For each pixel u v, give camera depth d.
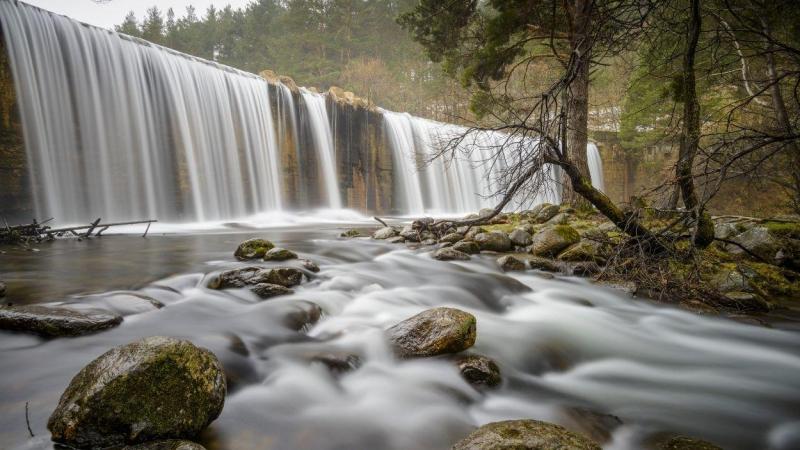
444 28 14.41
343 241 11.17
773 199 17.70
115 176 15.80
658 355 4.62
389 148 29.95
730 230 8.29
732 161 5.58
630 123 27.31
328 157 26.05
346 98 27.88
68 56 14.49
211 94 19.66
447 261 8.05
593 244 7.99
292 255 7.41
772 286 6.60
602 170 35.03
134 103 16.52
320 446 2.67
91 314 3.93
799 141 7.02
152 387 2.32
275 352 3.87
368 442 2.76
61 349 3.43
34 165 13.44
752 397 3.69
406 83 46.06
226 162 20.20
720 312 5.80
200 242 11.27
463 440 2.18
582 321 5.43
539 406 3.39
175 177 17.91
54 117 14.02
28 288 5.34
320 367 3.64
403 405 3.23
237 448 2.53
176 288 5.53
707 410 3.44
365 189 28.36
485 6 13.90
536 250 8.41
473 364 3.65
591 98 31.08
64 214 14.26
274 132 22.80
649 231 6.61
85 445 2.19
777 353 4.65
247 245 7.80
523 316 5.56
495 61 13.41
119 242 11.12
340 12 49.56
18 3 13.21
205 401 2.53
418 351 3.82
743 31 7.52
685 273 6.44
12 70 12.93
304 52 52.59
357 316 5.09
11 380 2.92
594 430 3.05
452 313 4.04
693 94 6.59
